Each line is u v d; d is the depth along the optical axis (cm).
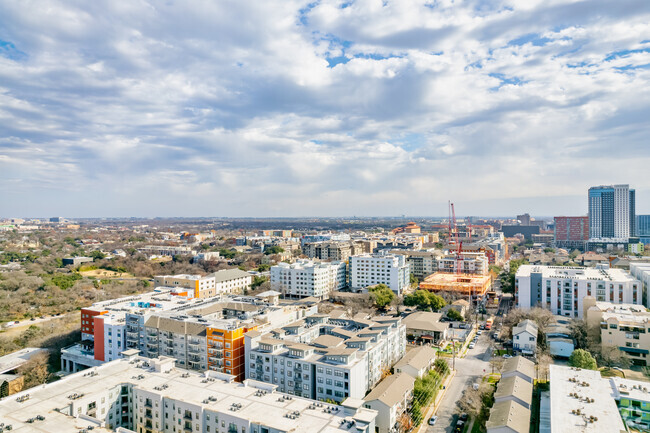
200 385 14688
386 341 19638
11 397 13425
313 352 17175
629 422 13825
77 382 14800
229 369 18238
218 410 12712
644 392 14300
